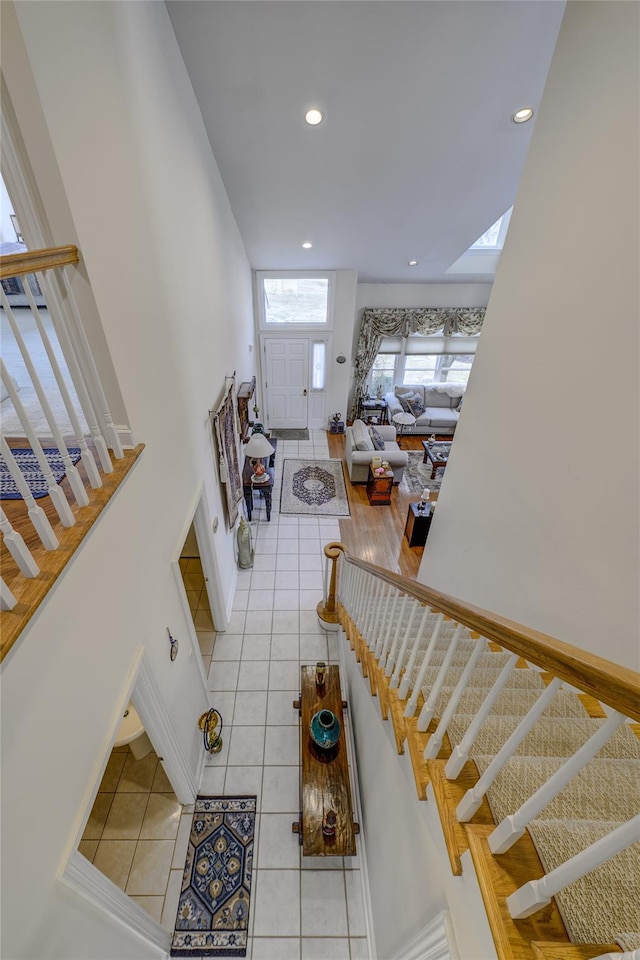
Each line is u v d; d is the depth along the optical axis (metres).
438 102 2.90
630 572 1.44
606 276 1.53
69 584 1.29
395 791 1.77
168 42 2.30
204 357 3.32
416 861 1.48
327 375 8.07
